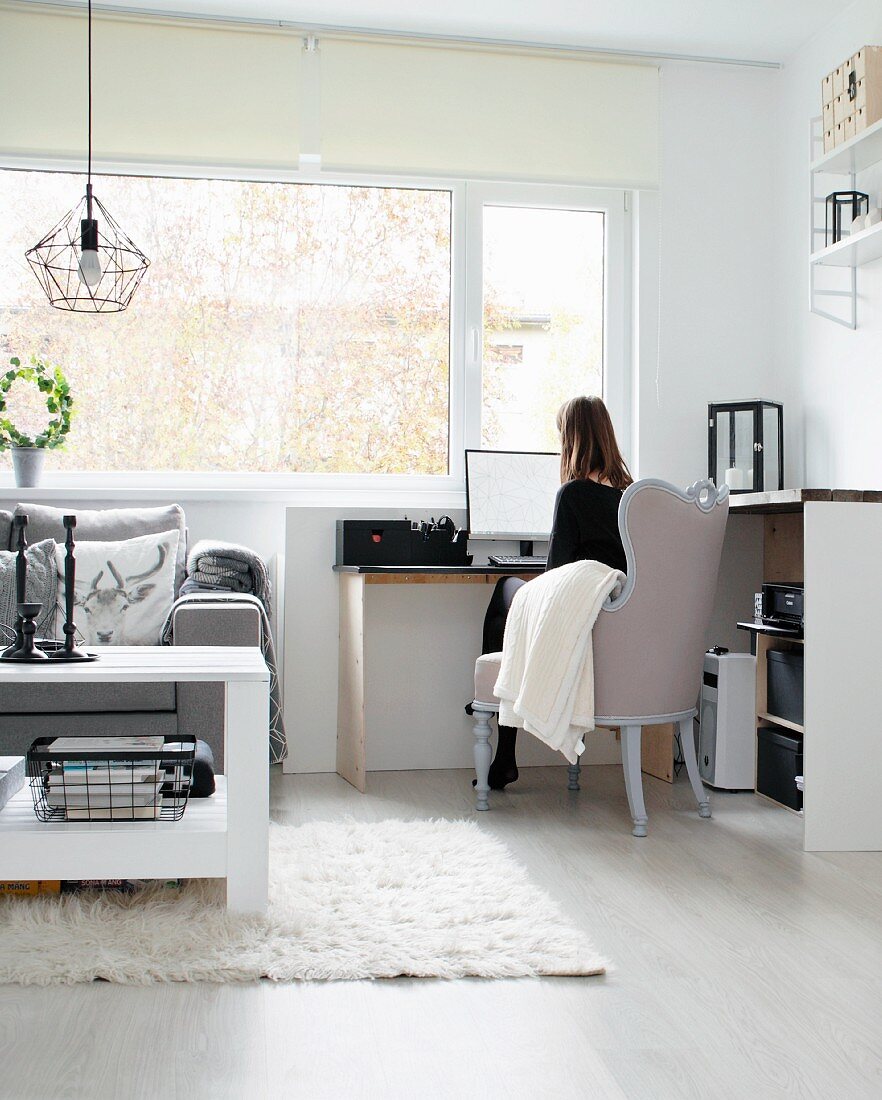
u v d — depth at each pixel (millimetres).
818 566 2812
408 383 4047
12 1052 1609
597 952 2031
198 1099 1480
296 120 3830
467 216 4039
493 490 3908
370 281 4027
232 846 2119
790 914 2271
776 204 4125
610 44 3971
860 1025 1731
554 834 2924
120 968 1884
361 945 2004
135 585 3277
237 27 3789
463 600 3871
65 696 2941
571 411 3273
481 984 1879
